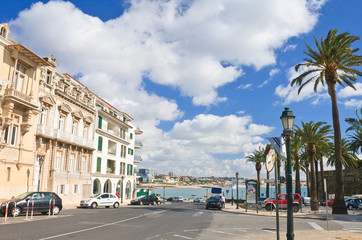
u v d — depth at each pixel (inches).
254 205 1555.1
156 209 1213.7
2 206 745.0
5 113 978.7
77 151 1485.0
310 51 1242.6
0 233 475.8
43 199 811.4
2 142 965.8
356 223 781.3
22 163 1058.7
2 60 979.9
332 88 1225.4
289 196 370.6
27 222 635.5
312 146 1466.5
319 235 531.2
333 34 1218.0
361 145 1914.4
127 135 2158.0
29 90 1102.4
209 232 567.5
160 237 489.1
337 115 1223.5
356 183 2300.7
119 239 454.9
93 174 1630.2
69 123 1413.6
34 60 1115.9
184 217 869.2
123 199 2038.6
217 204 1397.6
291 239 360.5
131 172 2240.4
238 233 569.3
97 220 708.7
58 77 1346.0
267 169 342.0
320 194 2623.0
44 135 1198.9
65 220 692.1
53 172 1267.2
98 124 1710.1
